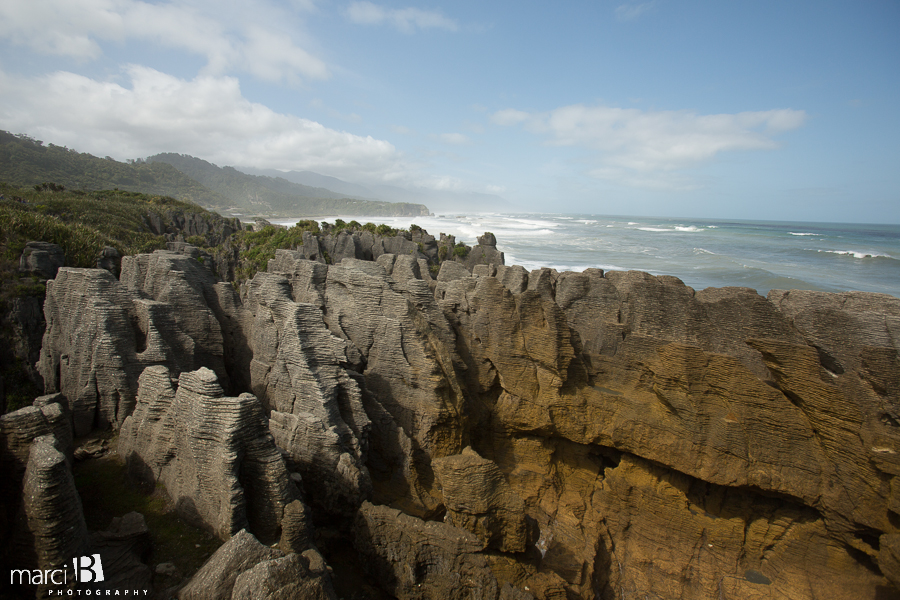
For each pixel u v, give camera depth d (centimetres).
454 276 2441
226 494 1049
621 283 2044
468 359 1906
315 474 1330
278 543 1104
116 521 1061
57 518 834
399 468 1573
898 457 1180
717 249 11081
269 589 791
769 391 1377
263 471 1115
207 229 7025
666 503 1559
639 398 1661
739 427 1412
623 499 1614
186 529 1120
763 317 1483
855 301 1496
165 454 1223
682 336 1652
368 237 4819
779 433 1373
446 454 1653
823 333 1402
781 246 12031
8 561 857
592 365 1806
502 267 2311
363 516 1265
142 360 1530
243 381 1936
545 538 1623
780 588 1393
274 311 1688
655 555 1553
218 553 902
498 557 1362
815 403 1322
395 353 1689
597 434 1681
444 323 1869
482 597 1166
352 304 1817
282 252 2327
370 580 1263
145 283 1978
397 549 1224
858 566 1322
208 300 1998
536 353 1747
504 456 1848
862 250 11256
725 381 1437
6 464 998
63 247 2275
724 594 1438
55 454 868
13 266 1897
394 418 1697
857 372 1320
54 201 5247
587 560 1532
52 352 1667
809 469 1340
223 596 838
